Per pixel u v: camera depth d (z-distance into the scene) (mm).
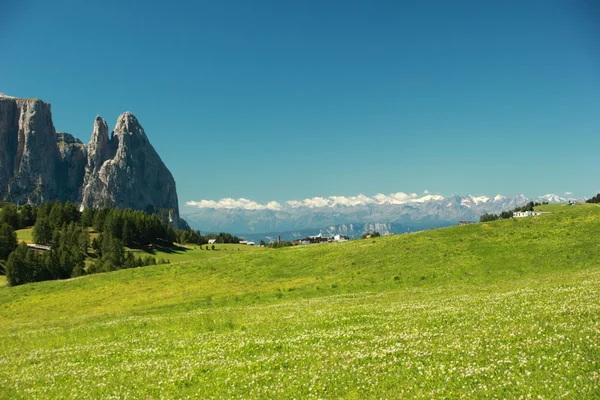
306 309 32312
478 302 25984
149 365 20000
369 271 50812
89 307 52094
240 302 44312
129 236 194500
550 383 12125
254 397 14148
